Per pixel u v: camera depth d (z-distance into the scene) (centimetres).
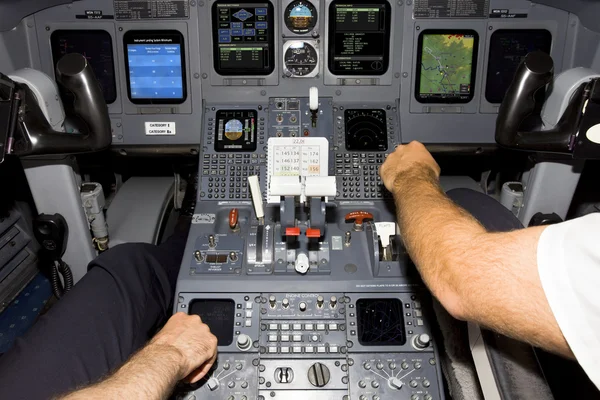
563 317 90
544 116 206
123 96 231
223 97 230
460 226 112
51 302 265
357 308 181
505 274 96
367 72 229
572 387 197
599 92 172
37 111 181
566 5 221
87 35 227
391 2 223
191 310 182
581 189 256
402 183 146
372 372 169
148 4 223
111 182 292
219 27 225
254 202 197
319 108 226
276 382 167
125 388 124
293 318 178
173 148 237
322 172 193
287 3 222
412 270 186
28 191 274
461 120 235
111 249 189
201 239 197
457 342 183
